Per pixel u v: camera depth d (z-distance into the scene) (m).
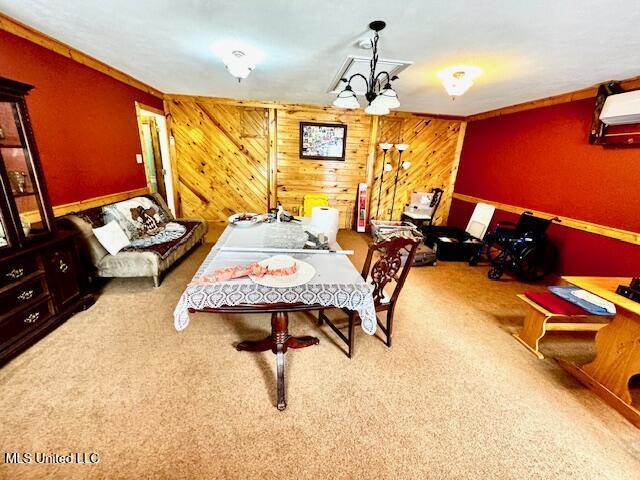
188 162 4.91
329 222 2.29
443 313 2.63
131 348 1.94
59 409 1.46
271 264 1.55
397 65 2.72
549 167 3.53
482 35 2.03
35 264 1.94
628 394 1.59
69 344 1.94
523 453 1.36
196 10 1.85
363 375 1.81
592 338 2.32
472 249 4.02
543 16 1.74
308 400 1.60
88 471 1.19
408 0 1.63
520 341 2.23
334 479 1.21
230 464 1.25
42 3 1.83
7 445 1.27
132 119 3.67
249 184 5.16
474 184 4.94
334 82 3.41
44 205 1.99
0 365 1.69
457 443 1.40
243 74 2.62
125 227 2.98
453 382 1.79
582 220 3.14
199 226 3.84
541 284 3.36
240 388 1.66
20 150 1.87
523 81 2.97
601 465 1.33
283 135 4.96
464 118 5.18
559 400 1.69
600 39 1.98
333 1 1.67
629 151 2.68
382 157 5.25
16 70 2.16
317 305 1.42
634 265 2.66
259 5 1.75
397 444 1.38
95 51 2.69
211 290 1.33
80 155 2.82
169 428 1.39
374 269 1.81
